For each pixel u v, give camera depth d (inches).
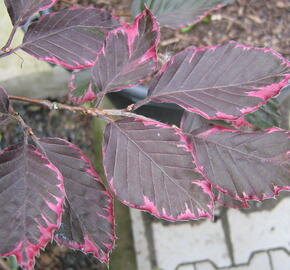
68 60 10.5
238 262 20.3
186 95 9.6
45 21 10.9
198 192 8.8
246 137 9.8
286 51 20.2
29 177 9.0
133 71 10.1
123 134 9.3
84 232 9.9
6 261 19.2
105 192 10.0
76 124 23.1
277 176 9.5
